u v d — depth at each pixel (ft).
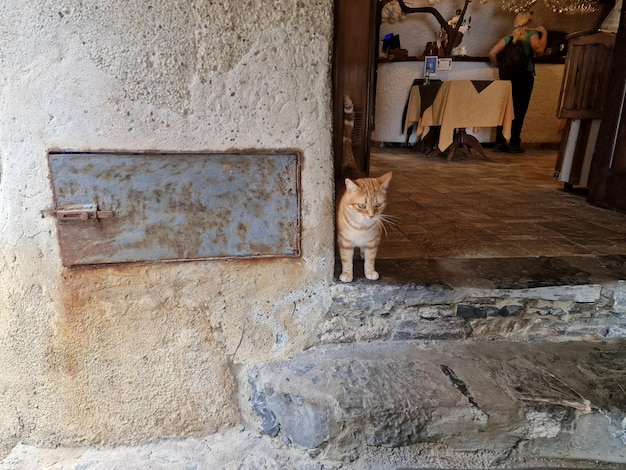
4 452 5.31
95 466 4.90
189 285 4.87
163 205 4.60
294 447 4.72
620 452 4.43
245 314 5.07
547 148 21.26
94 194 4.48
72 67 4.16
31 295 4.73
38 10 4.02
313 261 5.04
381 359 5.06
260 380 4.93
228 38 4.26
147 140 4.41
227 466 4.77
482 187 11.51
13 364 4.97
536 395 4.42
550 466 4.50
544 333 5.45
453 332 5.36
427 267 5.75
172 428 5.26
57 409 5.11
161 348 5.01
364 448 4.53
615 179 8.86
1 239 4.58
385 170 14.55
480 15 20.03
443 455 4.56
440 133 16.70
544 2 18.94
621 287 5.27
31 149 4.33
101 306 4.78
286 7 4.27
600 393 4.47
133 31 4.13
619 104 8.59
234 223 4.77
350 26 7.42
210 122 4.45
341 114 6.40
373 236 5.07
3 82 4.17
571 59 10.25
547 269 5.71
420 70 20.29
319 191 4.83
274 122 4.54
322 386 4.63
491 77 19.99
